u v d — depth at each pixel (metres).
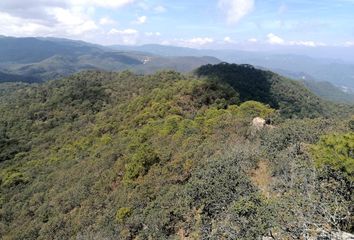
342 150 13.62
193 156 25.14
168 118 41.69
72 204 29.05
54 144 56.91
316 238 10.58
